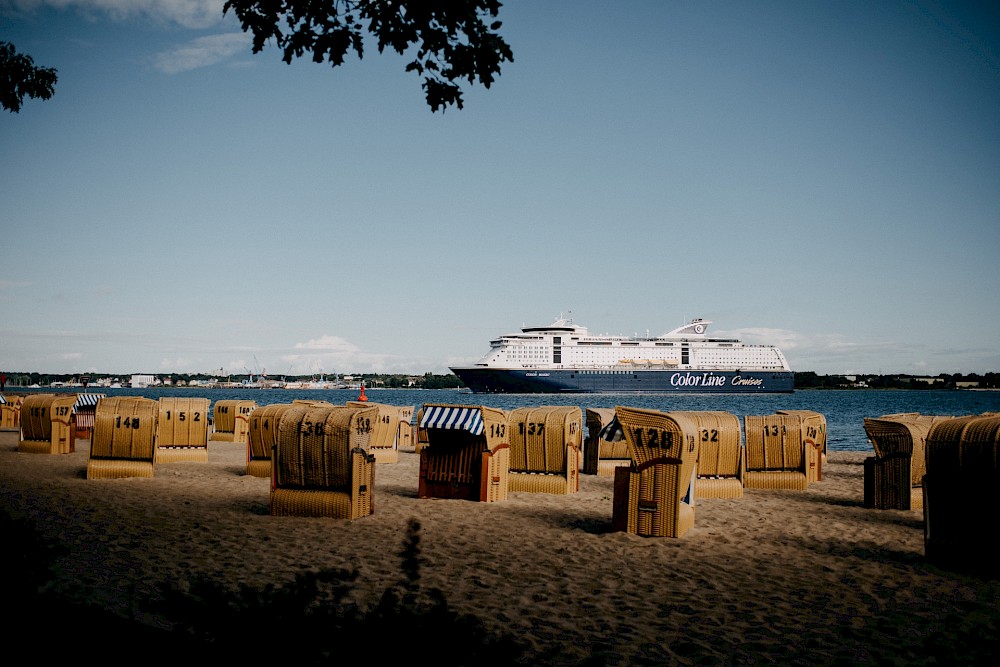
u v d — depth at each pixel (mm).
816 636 7320
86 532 11523
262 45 6848
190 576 8984
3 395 40750
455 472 16141
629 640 7113
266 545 10977
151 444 18453
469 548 11094
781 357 168250
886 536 12516
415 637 5668
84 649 5562
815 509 15547
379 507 14734
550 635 7207
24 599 5656
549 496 16812
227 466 22250
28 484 16859
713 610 8141
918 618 7930
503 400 154125
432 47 6898
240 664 5195
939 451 10250
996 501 9703
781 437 18938
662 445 12133
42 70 7680
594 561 10398
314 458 13383
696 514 14539
